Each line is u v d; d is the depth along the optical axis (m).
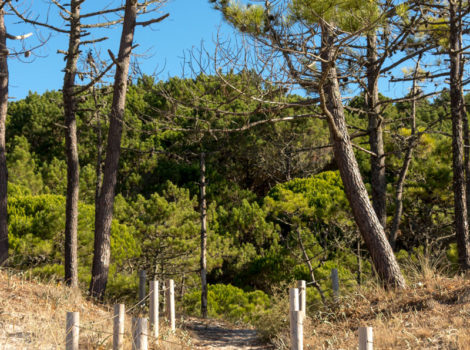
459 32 12.13
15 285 8.52
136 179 28.23
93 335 6.85
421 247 16.83
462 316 6.83
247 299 17.59
